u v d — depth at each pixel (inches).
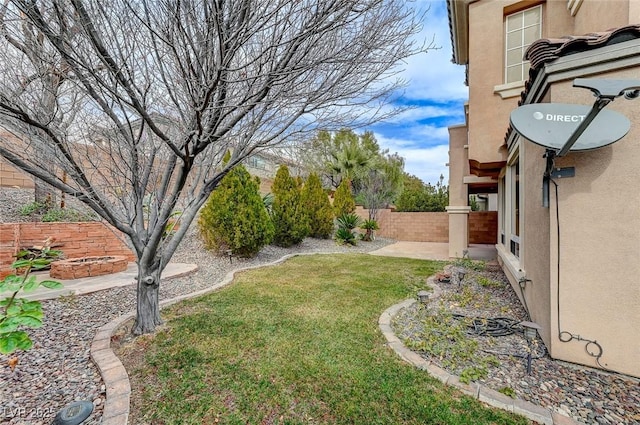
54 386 110.9
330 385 110.1
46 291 219.6
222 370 119.8
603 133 114.4
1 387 109.7
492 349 139.0
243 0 98.6
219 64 104.7
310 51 119.0
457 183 399.2
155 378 114.3
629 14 139.9
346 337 150.0
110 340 145.9
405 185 924.0
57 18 91.4
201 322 167.9
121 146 143.3
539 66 135.4
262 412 96.5
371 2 109.3
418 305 200.1
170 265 320.8
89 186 127.8
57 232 301.3
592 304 121.7
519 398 101.9
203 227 376.8
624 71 115.5
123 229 144.2
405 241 658.8
